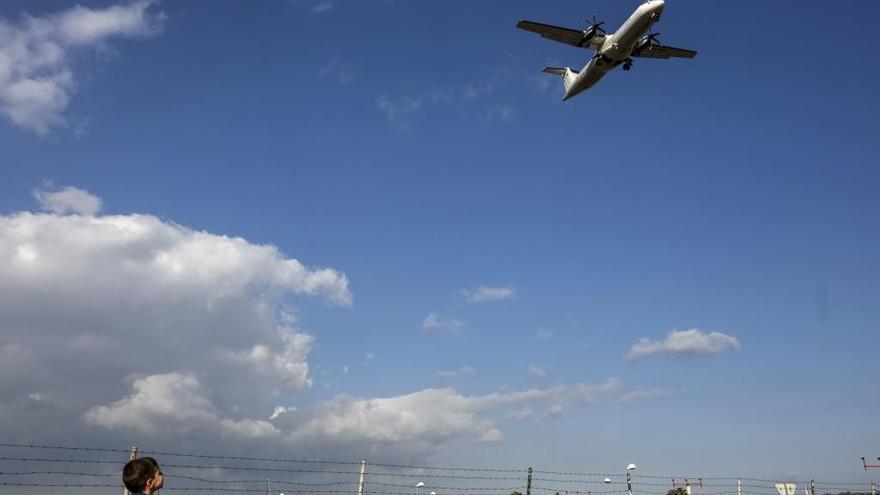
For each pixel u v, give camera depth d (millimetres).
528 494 26406
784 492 34969
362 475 23594
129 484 6270
